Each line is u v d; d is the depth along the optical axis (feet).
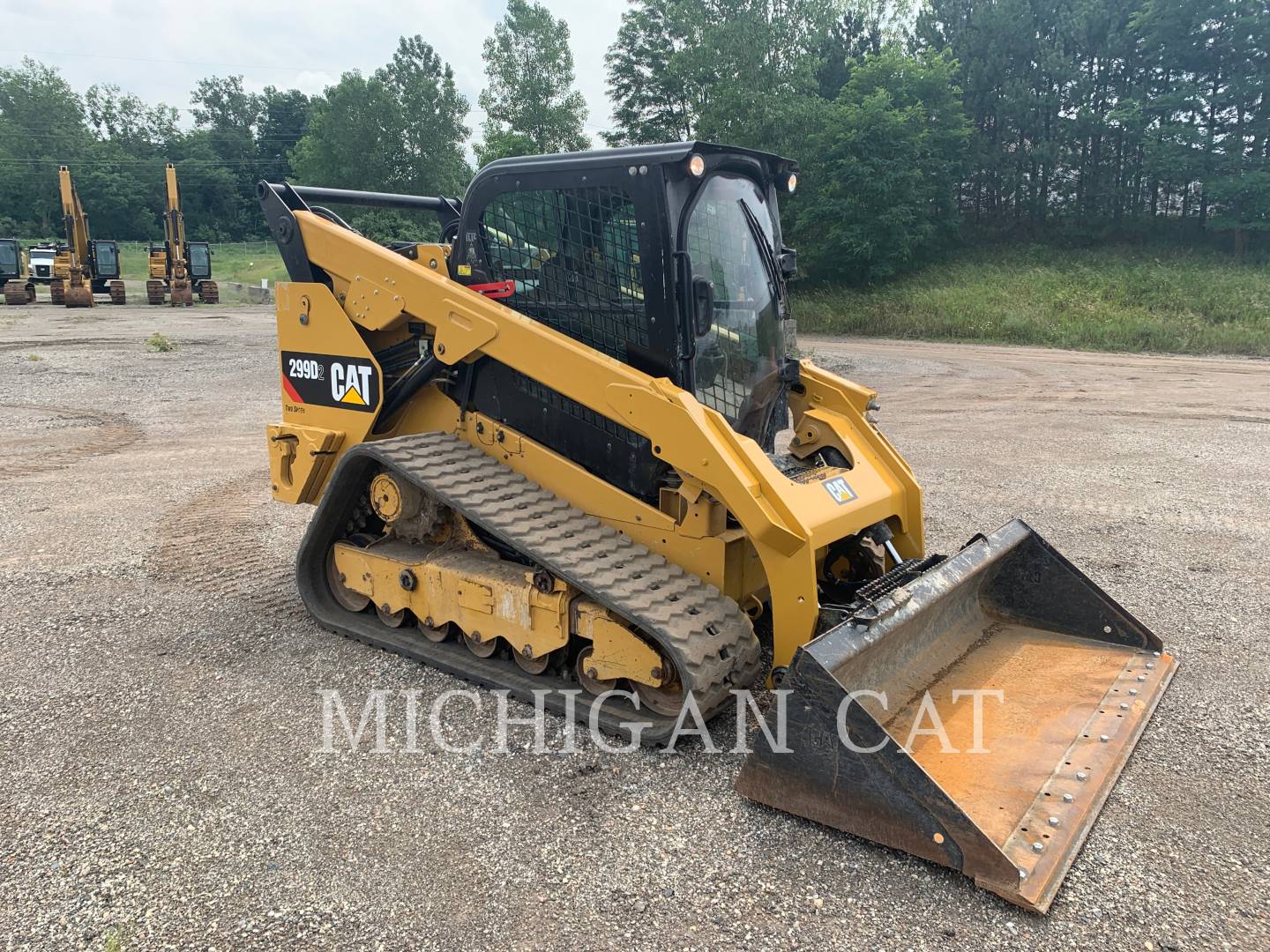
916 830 8.68
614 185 11.71
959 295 81.61
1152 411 38.91
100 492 25.08
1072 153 106.93
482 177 13.20
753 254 13.33
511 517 12.23
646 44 100.37
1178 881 8.58
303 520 22.43
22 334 63.52
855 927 7.97
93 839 9.34
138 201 254.88
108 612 16.08
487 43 127.75
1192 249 90.74
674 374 11.64
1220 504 23.35
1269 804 9.91
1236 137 91.35
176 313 85.40
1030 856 8.48
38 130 258.98
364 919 8.11
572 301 12.53
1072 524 21.58
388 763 10.86
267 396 41.78
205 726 11.83
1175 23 92.89
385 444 13.56
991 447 31.58
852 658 9.45
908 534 13.99
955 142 100.37
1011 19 111.04
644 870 8.79
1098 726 10.71
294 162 154.20
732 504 10.80
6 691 12.89
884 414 38.88
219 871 8.80
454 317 13.23
